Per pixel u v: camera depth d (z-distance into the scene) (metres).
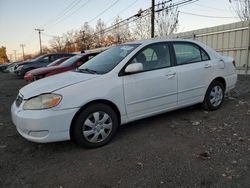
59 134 3.22
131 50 3.96
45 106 3.16
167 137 3.77
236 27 10.91
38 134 3.18
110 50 4.55
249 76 10.16
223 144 3.43
